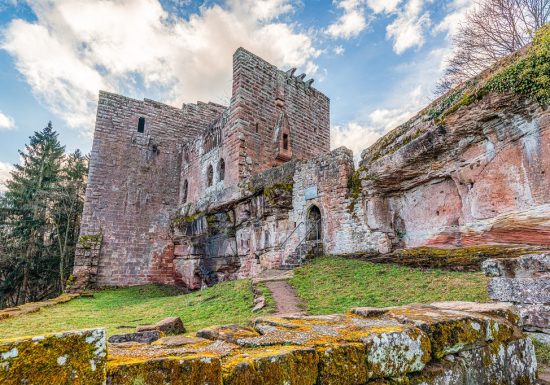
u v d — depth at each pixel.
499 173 9.57
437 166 11.44
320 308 8.27
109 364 1.62
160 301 14.27
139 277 24.38
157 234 25.77
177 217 25.45
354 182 14.45
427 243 12.10
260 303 9.23
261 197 17.92
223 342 2.52
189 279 22.88
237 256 19.28
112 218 24.55
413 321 2.75
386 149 13.35
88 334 1.58
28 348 1.42
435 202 12.02
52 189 34.00
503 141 9.45
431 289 8.23
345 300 8.66
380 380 2.25
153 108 27.86
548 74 8.21
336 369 2.08
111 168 25.31
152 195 26.36
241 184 19.28
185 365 1.70
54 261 31.61
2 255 30.03
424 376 2.44
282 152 22.12
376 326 2.67
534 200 8.64
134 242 24.84
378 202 13.58
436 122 11.15
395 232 13.45
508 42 20.64
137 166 26.30
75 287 21.81
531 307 4.47
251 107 21.72
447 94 11.30
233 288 12.30
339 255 14.34
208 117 30.45
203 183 23.97
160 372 1.65
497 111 9.34
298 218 16.45
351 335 2.41
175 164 27.94
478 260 9.34
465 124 10.16
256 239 18.11
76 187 35.91
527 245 8.79
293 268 14.01
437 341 2.62
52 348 1.47
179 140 28.53
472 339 2.81
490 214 9.80
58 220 32.91
